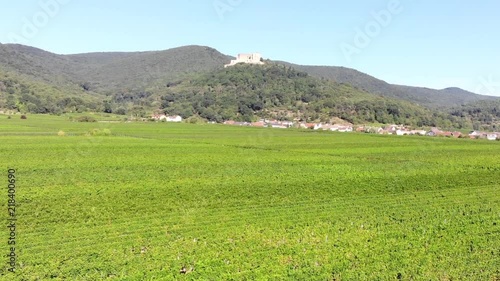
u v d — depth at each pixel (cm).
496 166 6875
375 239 2770
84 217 3138
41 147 6800
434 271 2277
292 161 6588
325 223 3147
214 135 11444
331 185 4700
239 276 2117
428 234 2919
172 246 2530
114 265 2189
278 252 2462
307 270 2198
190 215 3309
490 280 2195
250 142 9700
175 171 5244
